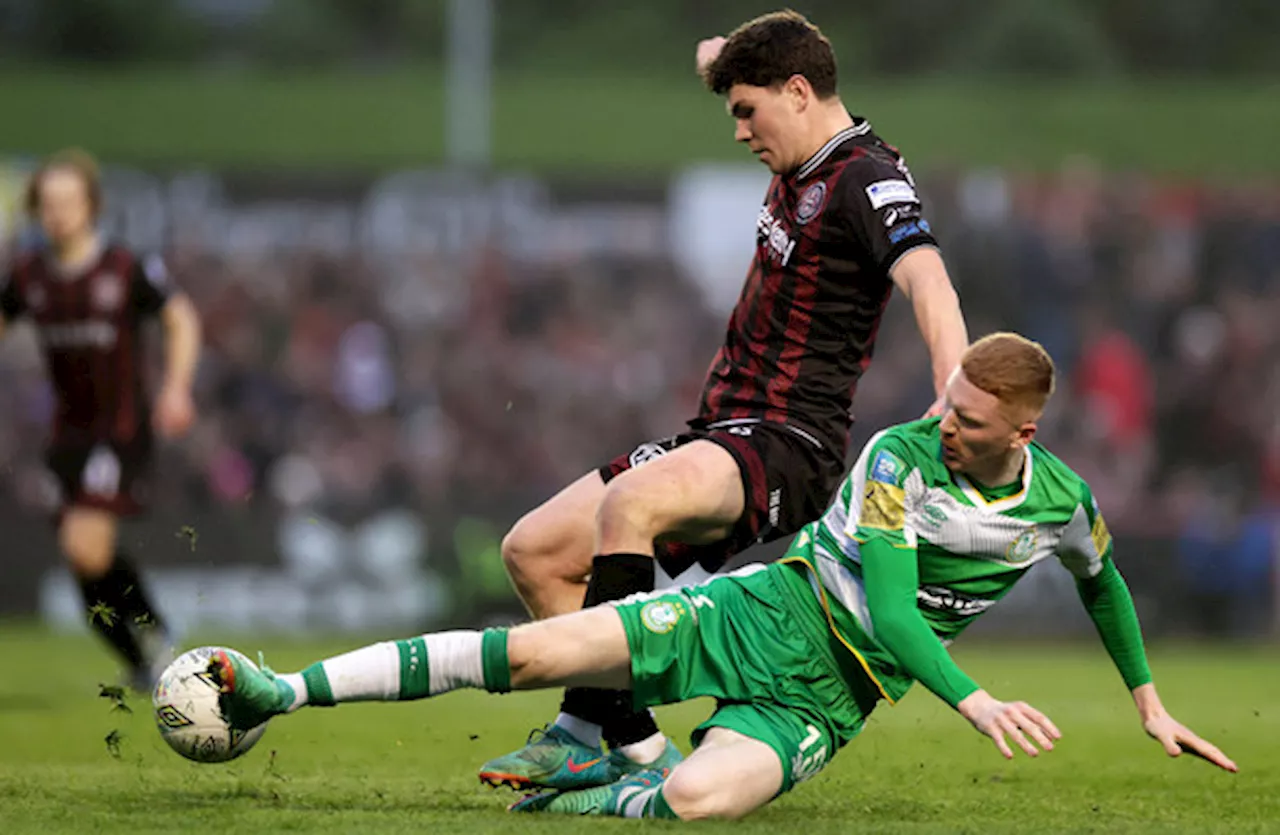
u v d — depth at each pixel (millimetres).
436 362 73062
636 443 72750
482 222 75625
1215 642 57688
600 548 15875
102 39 144500
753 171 77750
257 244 74250
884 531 14680
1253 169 117250
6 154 112938
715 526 16469
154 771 18844
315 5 149125
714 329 74938
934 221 77125
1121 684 37875
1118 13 140125
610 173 78312
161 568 53750
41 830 13352
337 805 15656
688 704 32031
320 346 72688
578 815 14797
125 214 73250
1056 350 75250
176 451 65250
